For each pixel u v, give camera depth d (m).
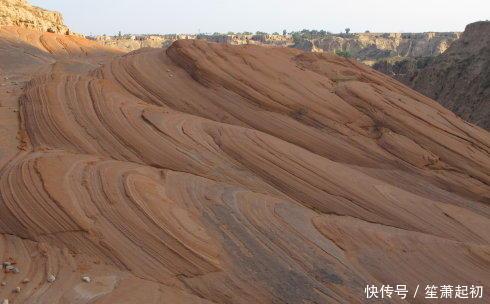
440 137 23.36
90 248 11.97
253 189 17.06
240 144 19.17
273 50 32.72
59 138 17.84
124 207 13.18
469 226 16.92
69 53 53.81
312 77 27.80
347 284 12.27
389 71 93.44
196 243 12.52
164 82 26.25
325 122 23.75
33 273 10.93
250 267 12.28
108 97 21.03
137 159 17.59
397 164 21.97
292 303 11.27
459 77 66.88
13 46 48.06
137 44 168.25
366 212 16.81
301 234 14.06
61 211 12.57
